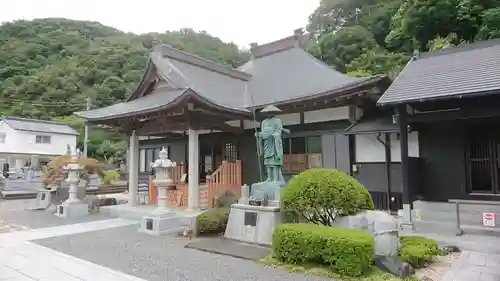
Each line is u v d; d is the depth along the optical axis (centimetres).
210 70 1520
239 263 571
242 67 1736
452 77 796
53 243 746
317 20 3912
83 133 3772
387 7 3091
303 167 1134
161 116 1080
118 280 494
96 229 920
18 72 4619
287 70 1462
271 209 688
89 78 4591
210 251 651
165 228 851
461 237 699
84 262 590
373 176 998
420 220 789
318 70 1347
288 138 1184
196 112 1041
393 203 942
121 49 5269
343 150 1055
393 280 464
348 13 3622
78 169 1241
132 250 673
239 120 1280
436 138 924
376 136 980
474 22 2008
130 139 1273
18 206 1530
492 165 837
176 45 5284
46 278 507
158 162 886
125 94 4269
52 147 3303
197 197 1069
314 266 526
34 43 5316
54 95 4231
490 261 550
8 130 3145
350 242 487
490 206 789
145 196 1404
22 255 644
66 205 1166
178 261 589
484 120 855
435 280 468
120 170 3125
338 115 1072
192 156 1062
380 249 514
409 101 739
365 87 958
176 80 1263
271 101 1117
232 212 766
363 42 2925
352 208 568
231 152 1341
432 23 2177
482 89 670
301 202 584
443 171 906
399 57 2361
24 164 3186
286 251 554
